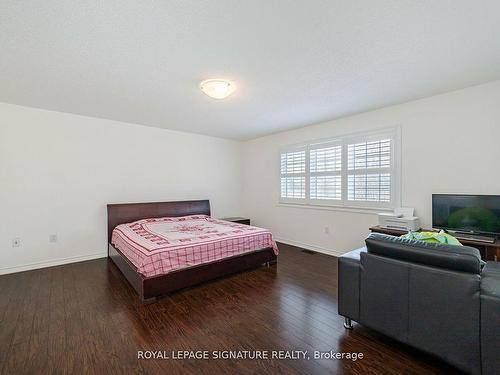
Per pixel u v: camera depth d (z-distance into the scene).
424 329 1.53
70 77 2.38
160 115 3.69
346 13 1.49
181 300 2.47
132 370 1.52
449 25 1.61
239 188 5.79
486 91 2.58
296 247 4.52
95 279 2.99
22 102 3.12
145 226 3.69
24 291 2.64
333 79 2.45
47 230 3.45
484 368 1.32
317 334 1.91
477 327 1.34
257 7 1.43
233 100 3.04
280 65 2.15
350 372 1.51
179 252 2.63
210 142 5.26
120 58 2.02
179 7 1.43
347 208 3.81
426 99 2.99
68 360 1.60
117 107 3.31
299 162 4.52
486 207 2.48
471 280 1.37
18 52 1.92
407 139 3.15
